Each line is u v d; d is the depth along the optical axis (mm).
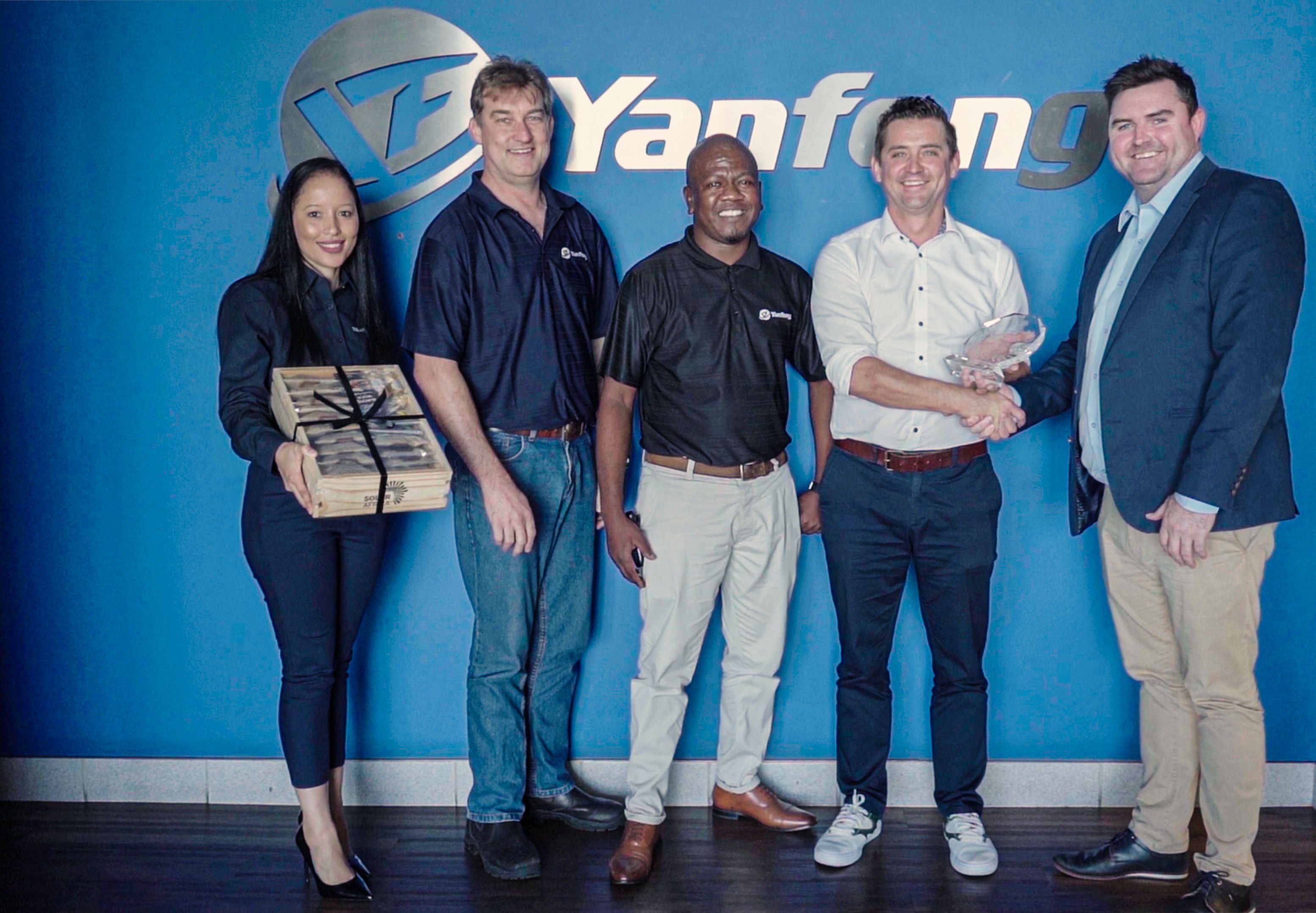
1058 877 2709
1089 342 2631
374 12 2947
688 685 3012
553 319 2736
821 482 2812
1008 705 3117
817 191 2984
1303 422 2986
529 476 2744
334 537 2533
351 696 3125
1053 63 2928
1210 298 2385
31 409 3084
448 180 2988
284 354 2525
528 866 2697
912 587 3080
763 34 2938
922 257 2676
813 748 3131
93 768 3154
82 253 3037
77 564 3123
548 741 2963
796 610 3094
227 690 3148
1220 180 2420
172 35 2967
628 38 2945
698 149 2635
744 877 2707
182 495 3096
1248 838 2498
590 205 2996
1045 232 2982
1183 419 2430
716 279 2674
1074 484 2715
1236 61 2910
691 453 2705
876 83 2949
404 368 3021
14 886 2680
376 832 2973
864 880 2691
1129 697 3094
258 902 2605
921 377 2570
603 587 3084
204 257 3031
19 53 2982
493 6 2941
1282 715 3066
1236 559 2416
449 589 3096
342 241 2547
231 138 2994
